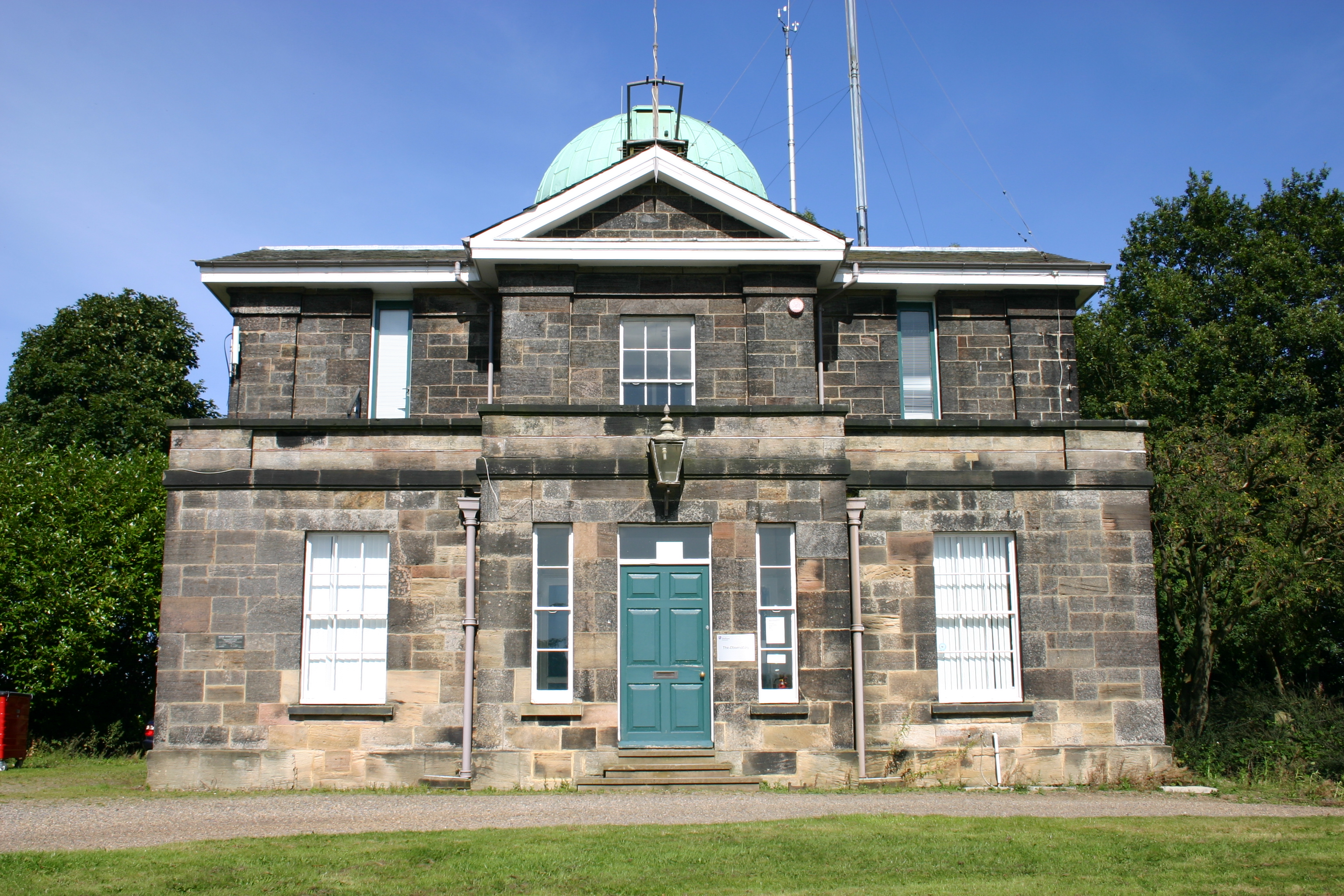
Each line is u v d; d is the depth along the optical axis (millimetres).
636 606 14383
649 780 13633
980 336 18203
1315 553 18234
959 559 15594
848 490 15477
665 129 22156
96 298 33562
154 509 23016
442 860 9273
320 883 8594
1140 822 11320
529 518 14383
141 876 8750
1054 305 18250
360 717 14594
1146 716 15164
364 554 15227
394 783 14391
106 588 21516
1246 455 19203
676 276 16875
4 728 18312
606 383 16500
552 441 14562
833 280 17438
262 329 17688
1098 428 15781
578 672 14062
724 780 13633
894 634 15102
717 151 22328
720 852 9586
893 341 18125
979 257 18719
